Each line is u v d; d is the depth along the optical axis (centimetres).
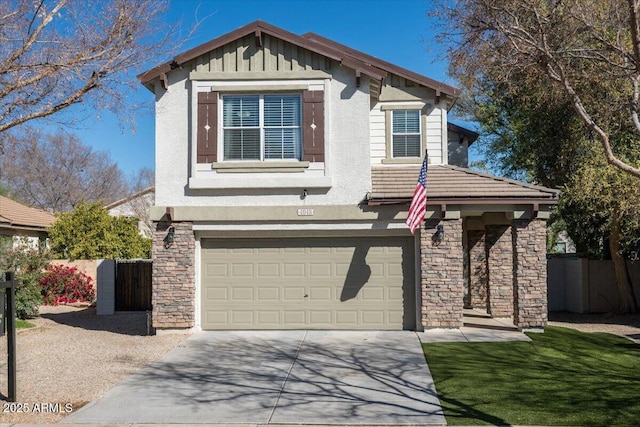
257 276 1488
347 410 853
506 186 1458
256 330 1478
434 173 1579
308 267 1484
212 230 1461
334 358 1186
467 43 1262
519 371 1079
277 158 1454
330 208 1438
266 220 1445
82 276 2391
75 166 4744
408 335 1406
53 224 2706
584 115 1058
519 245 1437
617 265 2111
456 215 1420
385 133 1725
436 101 1717
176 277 1443
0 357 1228
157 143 1464
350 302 1475
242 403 891
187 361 1172
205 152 1443
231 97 1466
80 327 1670
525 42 1168
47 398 914
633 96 1293
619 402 887
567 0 1175
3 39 1004
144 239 2836
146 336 1451
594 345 1370
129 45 1059
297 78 1446
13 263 1836
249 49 1458
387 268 1475
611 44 1155
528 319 1437
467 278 1984
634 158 1680
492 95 2100
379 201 1413
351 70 1450
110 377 1048
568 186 1914
